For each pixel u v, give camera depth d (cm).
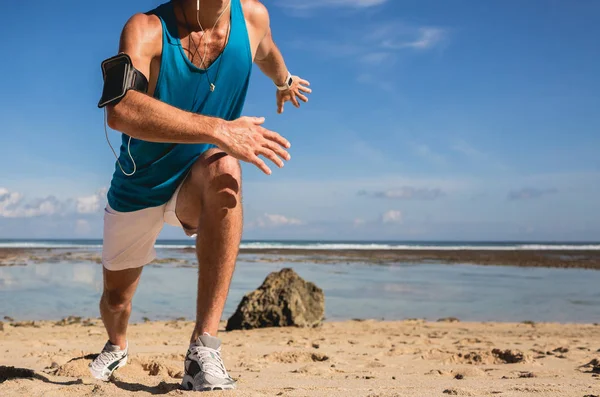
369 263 2694
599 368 430
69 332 736
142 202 277
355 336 731
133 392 238
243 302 851
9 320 909
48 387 250
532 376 384
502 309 1128
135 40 245
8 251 3722
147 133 228
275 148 237
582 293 1418
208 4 254
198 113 246
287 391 270
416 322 914
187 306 1099
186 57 254
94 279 1596
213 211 248
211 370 237
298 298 854
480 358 493
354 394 260
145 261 304
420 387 309
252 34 289
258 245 6706
